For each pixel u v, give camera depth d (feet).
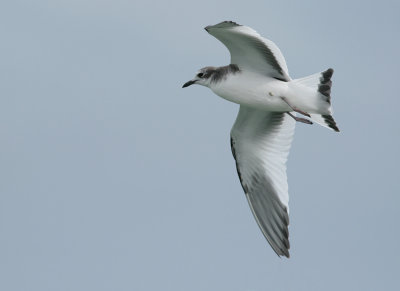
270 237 55.67
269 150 56.34
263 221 56.08
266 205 56.08
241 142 56.59
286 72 50.29
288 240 54.75
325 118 49.88
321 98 49.57
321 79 49.60
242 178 57.11
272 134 56.24
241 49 49.73
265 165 56.34
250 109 54.70
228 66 52.49
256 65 50.78
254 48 49.37
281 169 55.77
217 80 52.65
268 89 50.55
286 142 56.08
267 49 49.06
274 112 55.52
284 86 50.34
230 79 51.70
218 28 46.80
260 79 50.98
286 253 54.65
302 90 49.96
